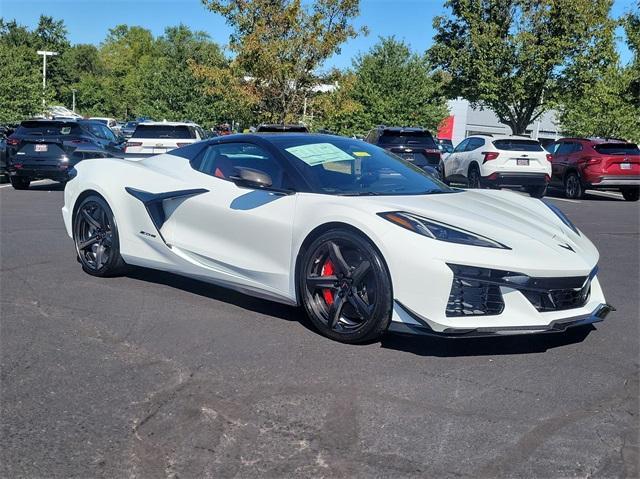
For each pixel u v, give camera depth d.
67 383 3.57
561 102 24.75
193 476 2.68
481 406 3.37
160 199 5.25
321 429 3.09
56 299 5.14
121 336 4.32
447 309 3.89
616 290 6.02
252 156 5.04
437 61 24.80
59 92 61.84
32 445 2.91
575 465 2.82
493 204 4.77
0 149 15.21
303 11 21.36
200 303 5.12
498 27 23.48
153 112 36.56
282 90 21.70
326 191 4.58
